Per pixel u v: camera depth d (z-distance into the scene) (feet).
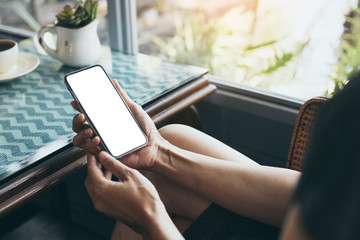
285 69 4.19
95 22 2.99
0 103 2.55
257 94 3.57
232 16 4.67
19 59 3.09
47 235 4.01
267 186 1.98
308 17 3.90
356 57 3.56
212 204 2.13
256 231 1.97
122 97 2.20
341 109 0.76
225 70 4.56
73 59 3.01
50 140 2.15
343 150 0.72
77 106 2.11
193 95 2.88
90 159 1.97
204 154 2.39
